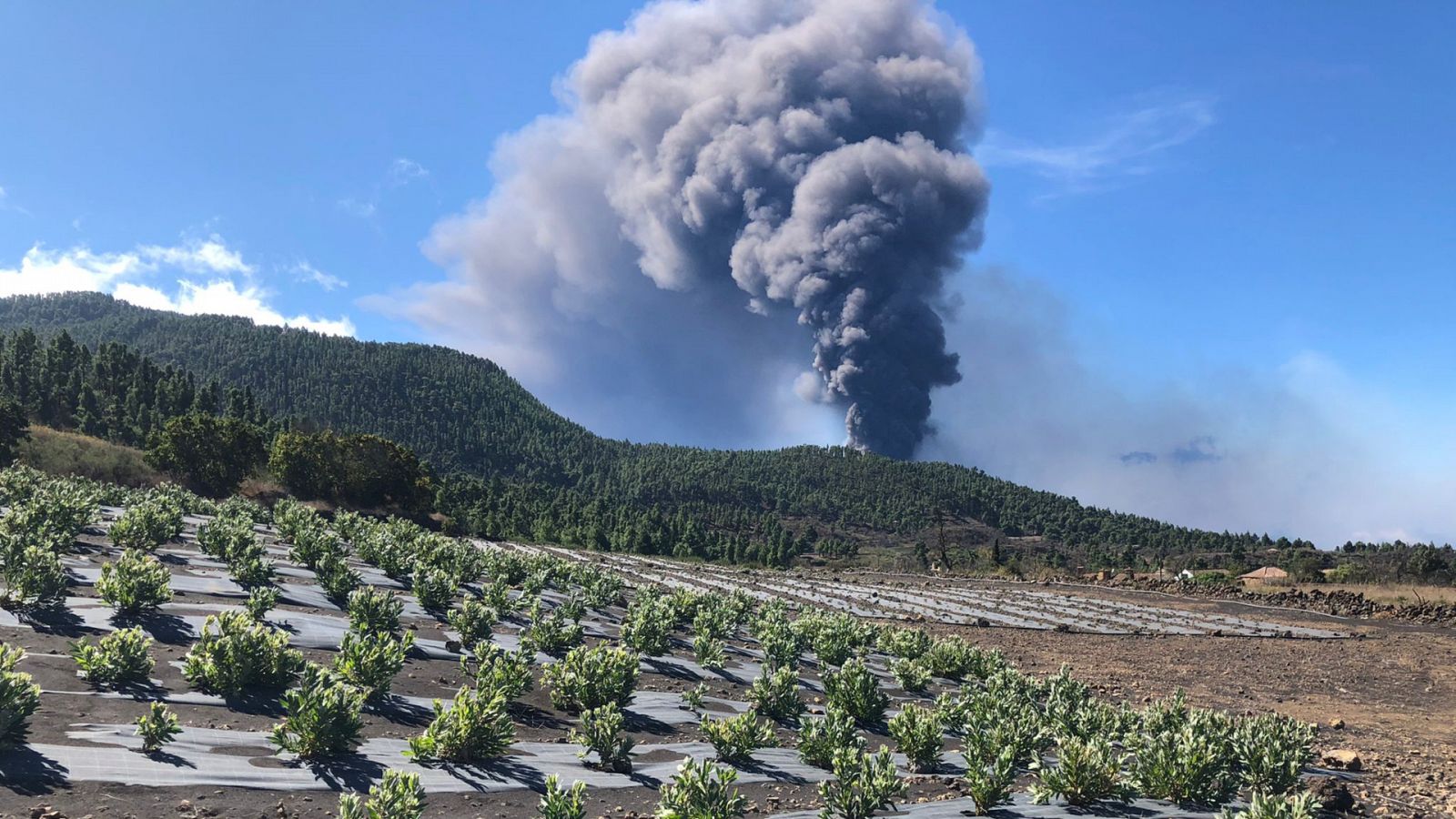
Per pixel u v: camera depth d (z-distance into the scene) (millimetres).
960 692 20391
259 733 10070
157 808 7629
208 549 23078
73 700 9969
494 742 10344
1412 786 13797
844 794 9719
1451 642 35219
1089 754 11477
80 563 18469
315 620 16656
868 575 69188
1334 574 65875
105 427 96938
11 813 6961
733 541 121812
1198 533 175000
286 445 72812
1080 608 45500
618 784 10531
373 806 7344
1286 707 21547
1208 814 11172
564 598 27078
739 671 19578
